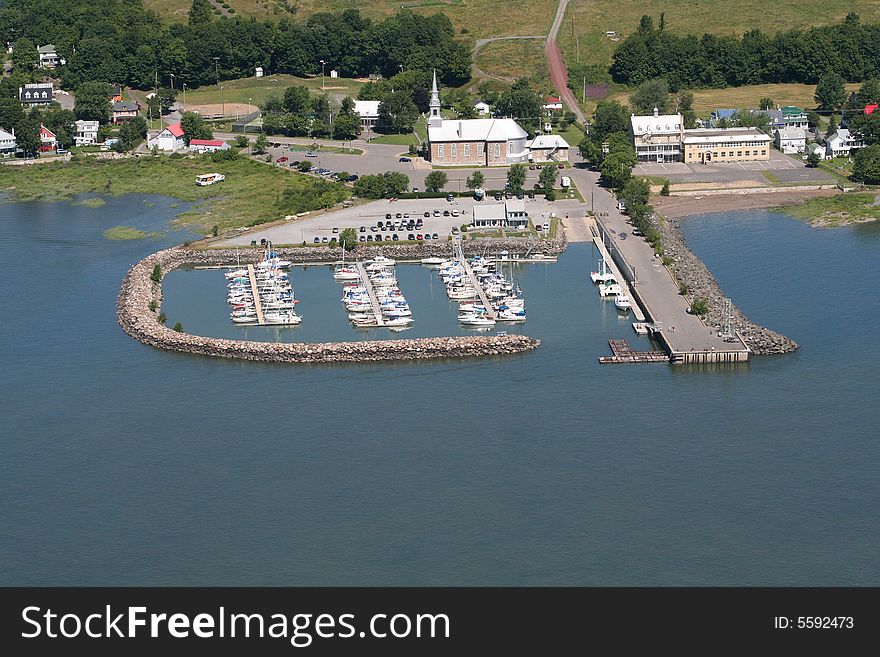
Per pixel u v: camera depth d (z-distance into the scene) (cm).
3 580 19600
